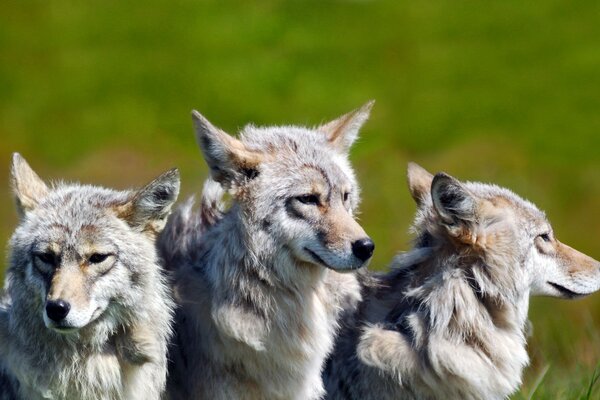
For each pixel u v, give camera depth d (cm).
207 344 1230
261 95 6134
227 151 1238
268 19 7294
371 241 1202
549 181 4969
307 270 1241
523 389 1521
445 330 1237
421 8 7481
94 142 5553
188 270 1276
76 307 1091
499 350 1245
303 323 1240
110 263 1138
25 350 1141
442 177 1221
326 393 1307
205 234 1295
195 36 7006
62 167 5228
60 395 1145
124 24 7206
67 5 7531
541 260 1293
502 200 1292
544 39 6856
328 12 7419
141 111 5953
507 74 6450
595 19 7156
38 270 1133
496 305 1257
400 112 5866
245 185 1238
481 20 7231
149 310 1163
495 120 5791
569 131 5591
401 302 1291
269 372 1232
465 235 1242
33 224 1160
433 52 6756
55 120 5825
